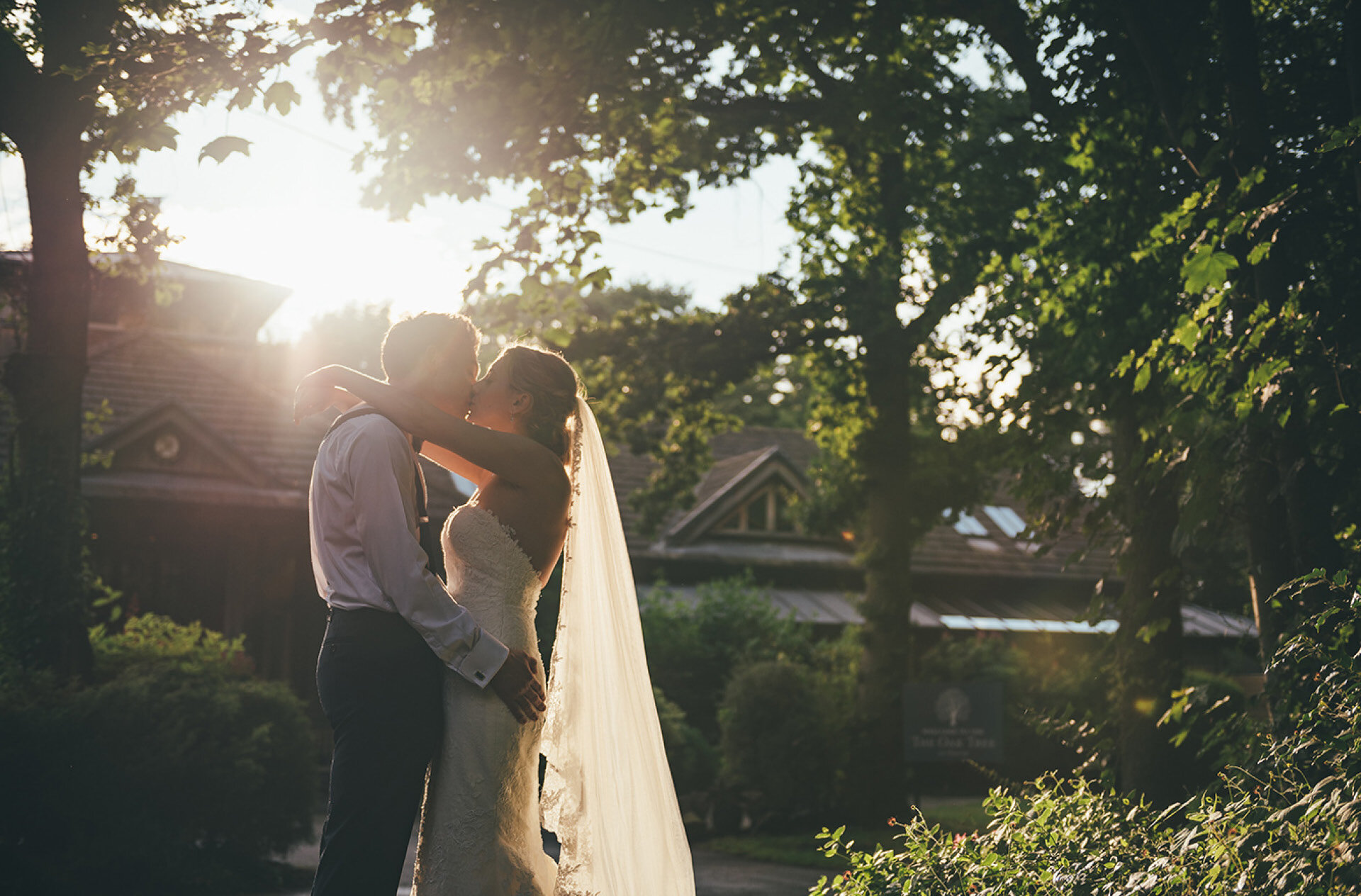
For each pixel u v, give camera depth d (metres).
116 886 8.66
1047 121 7.06
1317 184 5.58
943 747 14.59
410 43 6.43
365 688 3.01
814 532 18.38
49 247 10.16
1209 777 8.12
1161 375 6.81
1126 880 3.37
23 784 8.55
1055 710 7.30
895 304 14.45
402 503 3.06
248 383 23.72
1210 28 6.11
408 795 3.00
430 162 9.06
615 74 8.30
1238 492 5.28
